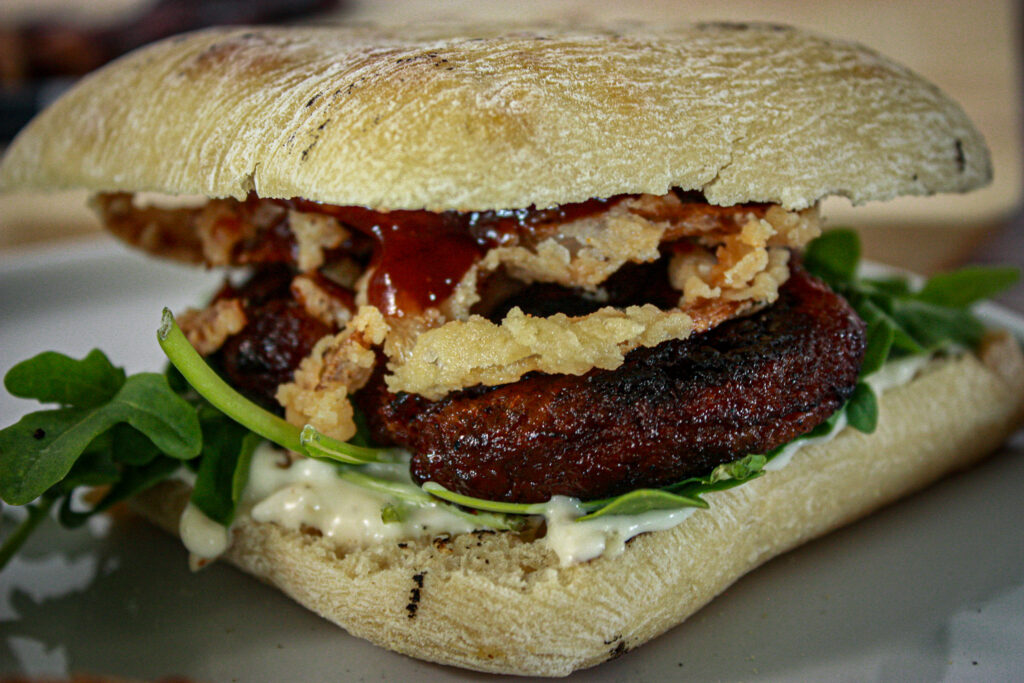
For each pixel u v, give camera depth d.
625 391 0.16
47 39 0.43
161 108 0.18
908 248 0.32
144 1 0.52
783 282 0.17
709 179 0.16
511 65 0.15
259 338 0.18
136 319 0.27
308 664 0.16
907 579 0.17
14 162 0.20
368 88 0.15
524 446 0.16
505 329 0.16
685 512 0.16
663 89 0.16
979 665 0.16
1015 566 0.18
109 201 0.21
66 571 0.18
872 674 0.16
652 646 0.16
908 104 0.18
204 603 0.17
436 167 0.14
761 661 0.16
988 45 0.47
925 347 0.20
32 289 0.27
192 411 0.17
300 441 0.17
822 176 0.16
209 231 0.19
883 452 0.19
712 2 0.49
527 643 0.15
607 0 0.47
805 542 0.18
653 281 0.17
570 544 0.16
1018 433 0.22
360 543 0.17
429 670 0.16
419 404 0.16
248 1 0.45
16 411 0.22
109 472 0.18
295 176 0.15
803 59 0.17
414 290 0.17
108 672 0.16
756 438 0.16
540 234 0.17
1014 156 0.38
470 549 0.16
